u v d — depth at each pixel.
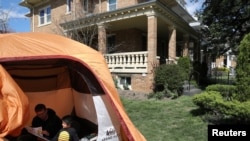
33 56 4.22
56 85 6.24
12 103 3.54
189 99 10.79
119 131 4.39
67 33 16.08
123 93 12.62
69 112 6.34
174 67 11.90
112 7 17.42
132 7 12.95
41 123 5.44
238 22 15.66
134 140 3.98
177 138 6.11
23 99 3.64
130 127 4.15
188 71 14.21
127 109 9.30
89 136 4.91
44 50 4.42
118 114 4.14
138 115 8.41
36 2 22.86
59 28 17.34
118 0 17.00
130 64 13.88
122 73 14.13
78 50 4.77
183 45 19.16
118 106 4.23
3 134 3.41
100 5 17.88
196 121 7.42
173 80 11.48
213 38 16.98
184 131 6.61
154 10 12.42
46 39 4.89
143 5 12.53
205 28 17.81
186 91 12.20
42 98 6.12
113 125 4.34
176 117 7.99
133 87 13.39
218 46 17.31
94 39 16.23
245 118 6.55
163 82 11.66
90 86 4.38
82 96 5.79
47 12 22.33
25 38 4.70
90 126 5.49
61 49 4.55
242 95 7.04
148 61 12.77
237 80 7.21
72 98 6.30
